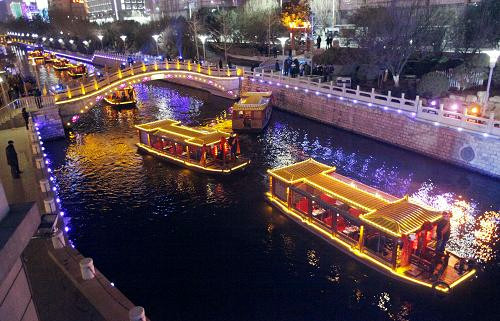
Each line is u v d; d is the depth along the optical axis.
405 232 14.46
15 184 18.41
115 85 38.12
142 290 15.73
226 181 24.64
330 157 28.56
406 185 23.78
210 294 15.45
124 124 38.66
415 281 14.39
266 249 17.86
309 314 14.35
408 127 28.47
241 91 46.50
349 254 16.48
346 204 17.50
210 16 69.12
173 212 21.23
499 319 13.66
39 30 127.56
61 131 33.94
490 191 22.53
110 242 18.80
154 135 28.80
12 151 18.86
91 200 22.77
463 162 25.19
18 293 4.97
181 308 14.80
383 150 29.58
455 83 33.41
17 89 39.25
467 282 14.66
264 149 30.50
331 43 49.53
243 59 59.91
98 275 11.94
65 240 14.66
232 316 14.40
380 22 36.53
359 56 41.03
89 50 90.75
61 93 35.59
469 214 20.23
